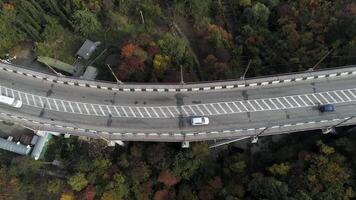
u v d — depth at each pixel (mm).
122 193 121750
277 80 124375
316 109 122812
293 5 157000
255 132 120812
